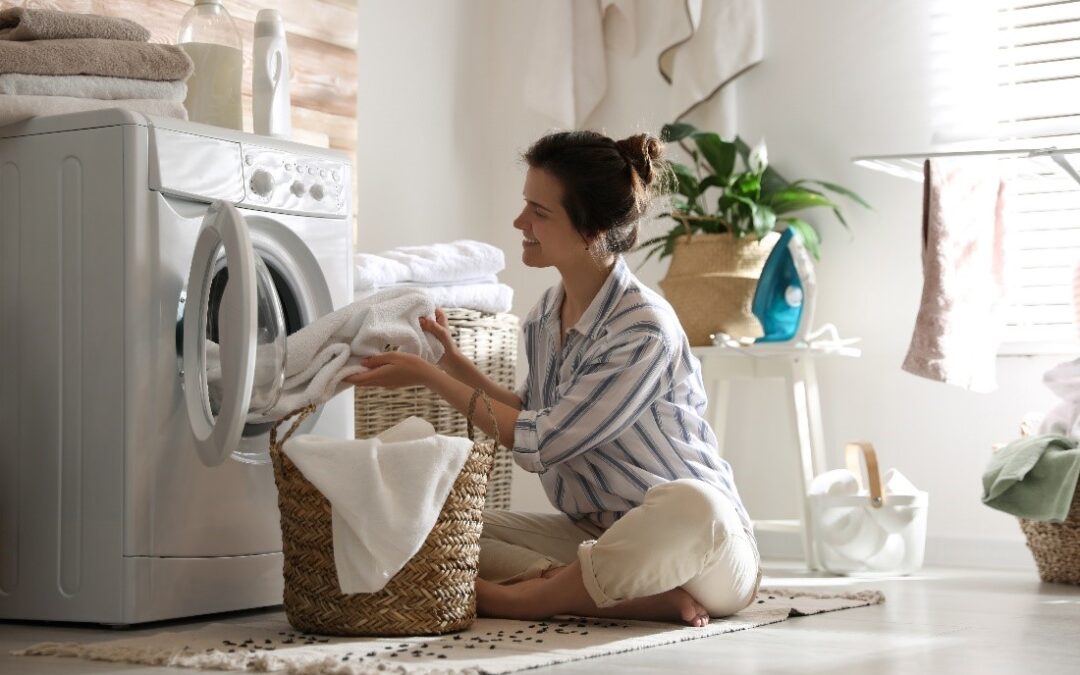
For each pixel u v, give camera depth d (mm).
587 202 2068
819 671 1636
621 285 2105
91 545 1993
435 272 2973
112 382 1979
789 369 3291
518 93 4113
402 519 1776
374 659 1651
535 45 4016
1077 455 2781
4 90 2037
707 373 3400
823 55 3674
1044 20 3443
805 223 3572
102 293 1993
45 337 2051
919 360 3234
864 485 3533
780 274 3322
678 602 2006
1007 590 2734
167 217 2016
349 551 1803
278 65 2432
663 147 2148
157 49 2203
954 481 3463
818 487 3090
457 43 3988
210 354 2016
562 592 1994
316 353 2037
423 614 1855
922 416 3512
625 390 2004
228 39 2432
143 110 2174
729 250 3477
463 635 1870
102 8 2771
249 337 1845
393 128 3717
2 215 2096
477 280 3119
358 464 1789
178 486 2020
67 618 2012
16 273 2082
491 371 3127
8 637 1917
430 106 3871
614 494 2111
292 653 1691
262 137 2221
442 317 2223
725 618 2105
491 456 1955
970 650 1842
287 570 1917
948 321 3221
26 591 2059
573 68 3986
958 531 3445
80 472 2006
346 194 2367
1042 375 3234
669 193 2170
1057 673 1643
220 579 2090
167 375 2008
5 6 2588
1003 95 3492
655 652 1786
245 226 1889
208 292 2002
